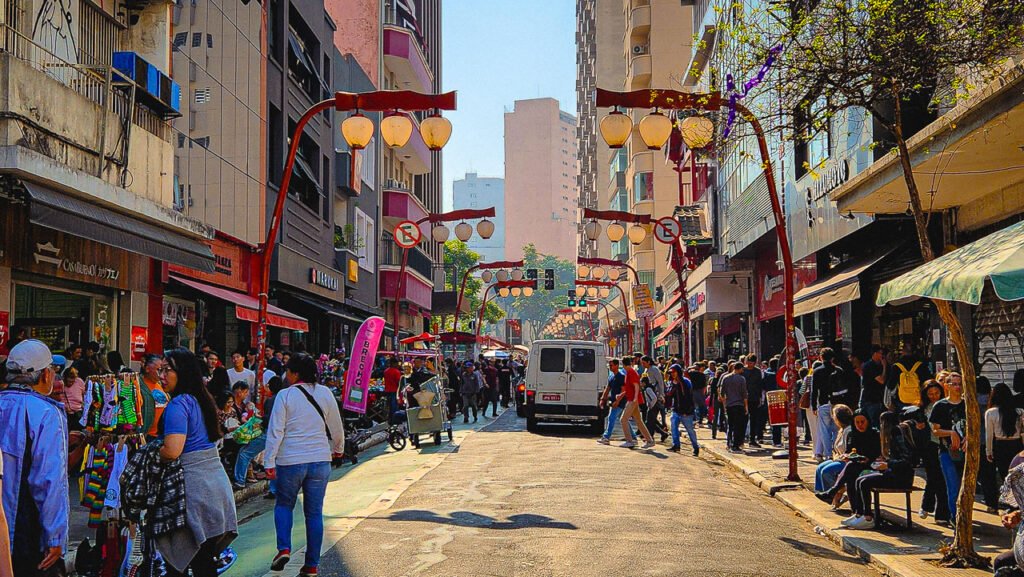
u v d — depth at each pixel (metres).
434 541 9.58
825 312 24.97
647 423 22.75
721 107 13.73
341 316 32.44
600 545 9.38
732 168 33.97
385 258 46.75
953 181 14.73
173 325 21.36
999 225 15.75
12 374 5.21
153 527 6.15
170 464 6.26
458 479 14.82
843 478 11.09
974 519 11.10
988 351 16.09
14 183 12.35
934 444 11.12
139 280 18.77
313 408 8.25
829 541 10.38
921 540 9.87
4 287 14.23
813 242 23.20
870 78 10.18
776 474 15.52
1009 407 10.49
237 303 20.80
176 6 20.78
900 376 15.16
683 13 60.91
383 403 23.36
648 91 14.23
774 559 9.02
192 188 21.53
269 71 27.66
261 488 14.29
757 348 35.50
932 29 10.10
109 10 17.47
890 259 19.05
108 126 15.59
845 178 19.88
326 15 35.47
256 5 26.33
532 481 14.48
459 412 37.94
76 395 13.08
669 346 62.12
